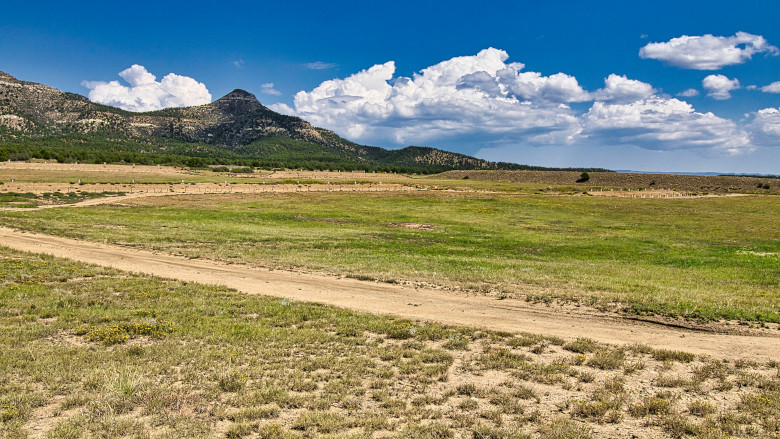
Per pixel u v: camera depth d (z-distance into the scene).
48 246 31.97
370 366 11.65
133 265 26.66
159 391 9.41
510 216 68.56
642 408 9.23
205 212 63.91
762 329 16.02
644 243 44.47
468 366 11.79
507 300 20.33
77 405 8.86
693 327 16.30
